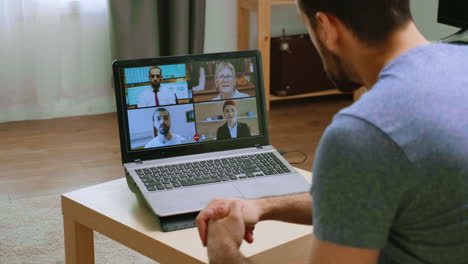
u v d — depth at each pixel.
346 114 0.80
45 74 3.56
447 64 0.84
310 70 3.94
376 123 0.77
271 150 1.48
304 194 1.22
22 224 2.34
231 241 1.07
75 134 3.37
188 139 1.44
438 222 0.79
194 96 1.44
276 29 4.11
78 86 3.66
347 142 0.78
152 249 1.20
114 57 3.56
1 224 2.33
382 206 0.78
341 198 0.79
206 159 1.42
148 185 1.31
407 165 0.76
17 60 3.49
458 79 0.82
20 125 3.49
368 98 0.81
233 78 1.47
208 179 1.34
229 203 1.14
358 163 0.77
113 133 3.40
